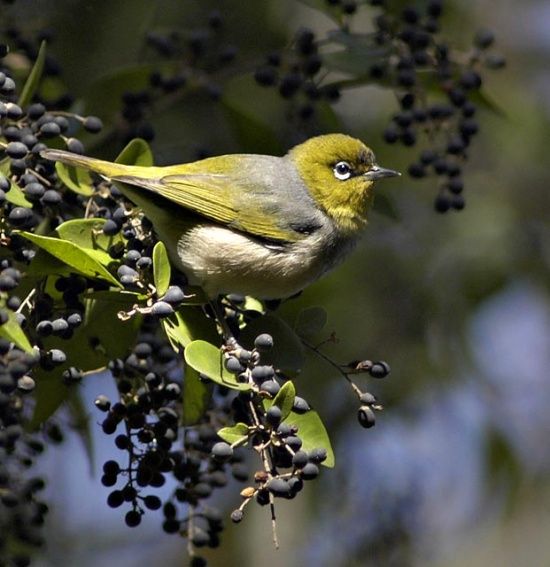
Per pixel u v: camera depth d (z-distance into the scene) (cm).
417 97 1107
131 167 959
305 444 841
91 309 899
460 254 1565
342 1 1125
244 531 1521
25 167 876
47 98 1081
